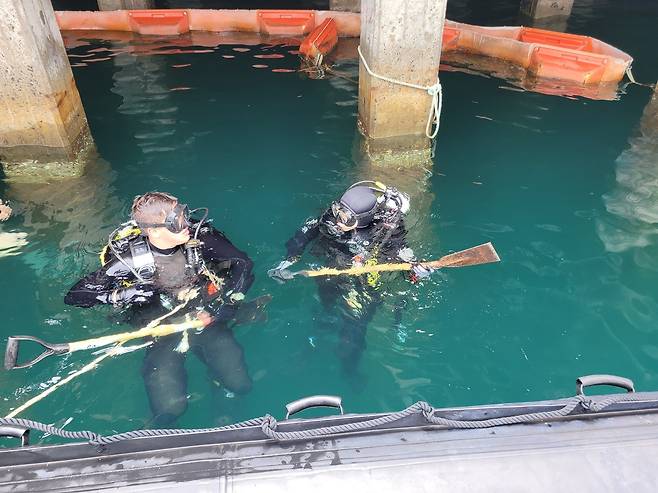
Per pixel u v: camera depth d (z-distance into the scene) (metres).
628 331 3.43
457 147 5.69
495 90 7.00
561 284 3.79
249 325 3.38
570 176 5.14
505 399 3.00
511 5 10.91
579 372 3.16
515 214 4.59
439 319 3.48
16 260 3.94
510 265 3.97
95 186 4.95
